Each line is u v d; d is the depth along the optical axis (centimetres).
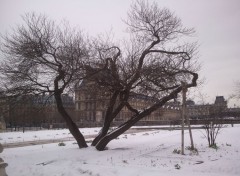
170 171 1303
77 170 1380
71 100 2430
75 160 1695
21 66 2023
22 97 2028
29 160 1741
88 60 2025
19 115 2080
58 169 1420
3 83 2028
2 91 2020
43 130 6488
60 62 1992
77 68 1970
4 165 955
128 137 3275
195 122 5541
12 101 2027
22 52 1984
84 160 1688
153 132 4200
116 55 2034
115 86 2036
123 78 2027
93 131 5616
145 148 2116
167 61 1991
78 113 6078
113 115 2184
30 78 2031
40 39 1984
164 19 2103
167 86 1994
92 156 1805
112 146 2331
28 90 2025
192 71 2027
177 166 1416
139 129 5694
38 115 2180
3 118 2120
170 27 2120
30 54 1981
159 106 2002
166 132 3981
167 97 1975
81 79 1992
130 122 2012
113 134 2016
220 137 2675
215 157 1638
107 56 2077
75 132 2133
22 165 1578
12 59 2038
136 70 1980
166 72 1958
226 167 1382
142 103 2228
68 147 2297
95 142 2195
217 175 1211
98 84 2064
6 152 2186
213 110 3653
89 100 2298
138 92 2056
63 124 7544
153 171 1302
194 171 1310
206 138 2620
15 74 2022
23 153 2056
